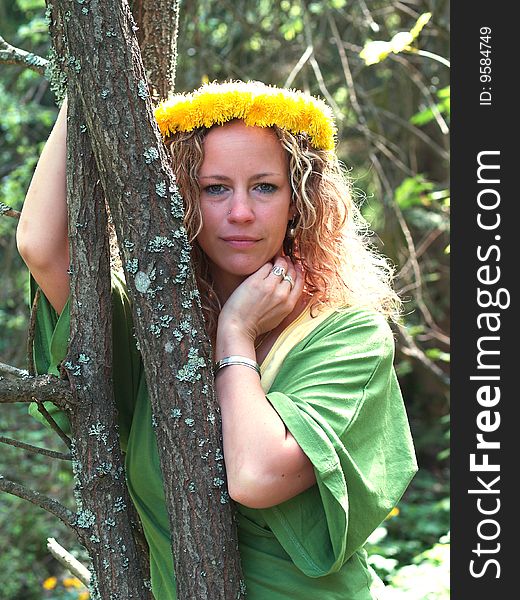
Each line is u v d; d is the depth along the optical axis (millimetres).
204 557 1563
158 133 1599
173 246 1586
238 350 1642
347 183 1934
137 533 1794
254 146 1657
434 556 3713
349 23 5531
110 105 1551
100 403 1684
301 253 1775
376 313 1757
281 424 1552
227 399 1603
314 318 1740
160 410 1587
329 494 1536
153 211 1574
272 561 1658
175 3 1972
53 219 1722
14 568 5418
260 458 1525
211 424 1583
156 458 1711
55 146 1741
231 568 1582
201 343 1597
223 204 1679
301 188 1710
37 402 1702
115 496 1694
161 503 1716
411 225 6473
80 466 1686
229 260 1697
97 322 1677
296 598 1646
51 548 2061
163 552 1707
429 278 5906
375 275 1892
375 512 1625
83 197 1653
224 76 5301
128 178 1562
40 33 5758
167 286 1580
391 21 5844
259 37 5328
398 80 6133
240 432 1551
